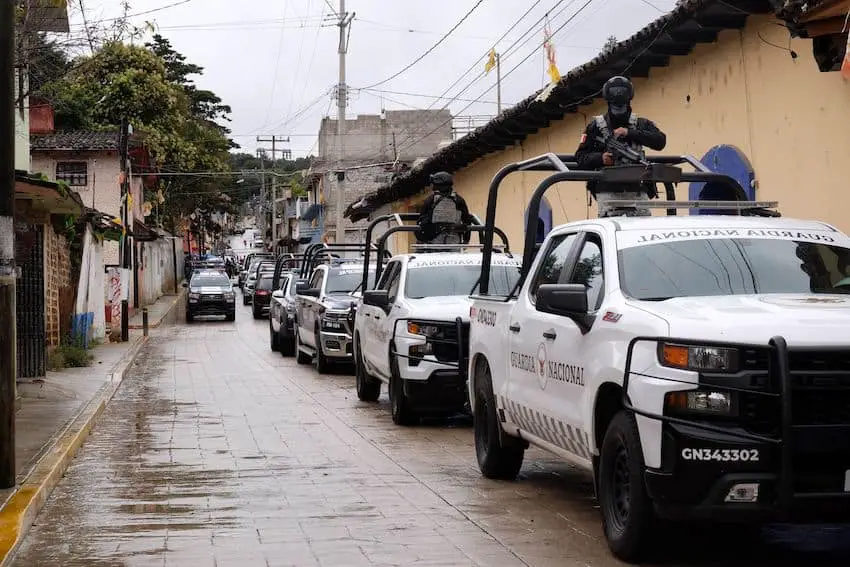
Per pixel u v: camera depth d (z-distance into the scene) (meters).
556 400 7.88
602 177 8.98
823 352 5.94
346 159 75.81
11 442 9.20
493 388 9.55
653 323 6.43
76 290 28.94
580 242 8.20
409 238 39.44
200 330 41.62
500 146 24.61
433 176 16.88
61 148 44.78
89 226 27.62
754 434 5.91
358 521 8.23
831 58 10.67
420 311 13.62
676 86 16.09
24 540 7.85
